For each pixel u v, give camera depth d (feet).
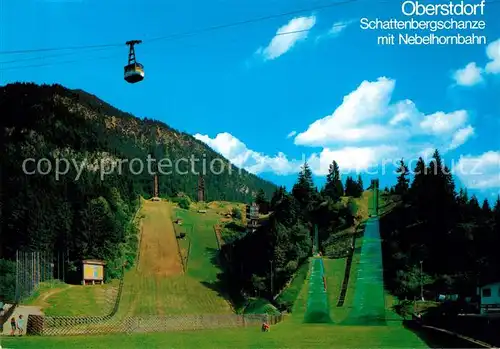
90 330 219.41
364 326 306.55
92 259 570.05
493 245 521.65
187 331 248.32
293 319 405.80
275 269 542.16
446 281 483.10
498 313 269.44
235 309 497.87
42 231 556.10
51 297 423.64
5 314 298.56
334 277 538.88
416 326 282.15
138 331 234.38
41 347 159.43
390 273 535.19
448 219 598.34
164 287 567.18
